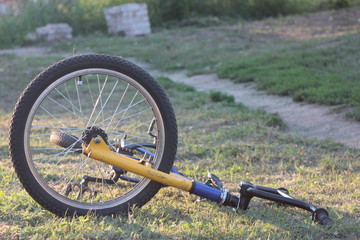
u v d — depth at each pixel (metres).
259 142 5.41
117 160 2.96
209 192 3.13
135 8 18.89
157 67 12.78
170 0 21.34
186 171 4.18
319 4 21.61
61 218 2.89
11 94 8.88
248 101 7.93
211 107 7.44
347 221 3.07
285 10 21.72
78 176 3.87
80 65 2.86
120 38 18.16
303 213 3.24
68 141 2.99
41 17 19.42
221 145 5.14
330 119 6.28
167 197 3.45
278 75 9.18
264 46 13.87
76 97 8.40
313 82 7.97
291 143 5.35
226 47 14.42
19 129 2.79
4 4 20.59
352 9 19.55
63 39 18.56
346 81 7.85
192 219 3.04
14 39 18.34
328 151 4.98
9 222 2.84
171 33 18.50
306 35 15.33
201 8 22.20
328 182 3.96
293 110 6.98
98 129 2.97
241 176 4.16
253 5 21.73
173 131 3.04
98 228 2.78
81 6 20.23
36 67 12.29
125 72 2.94
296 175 4.19
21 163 2.80
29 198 3.19
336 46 11.21
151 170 3.00
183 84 9.62
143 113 7.06
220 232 2.81
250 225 3.00
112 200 3.01
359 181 3.91
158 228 2.83
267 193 3.15
